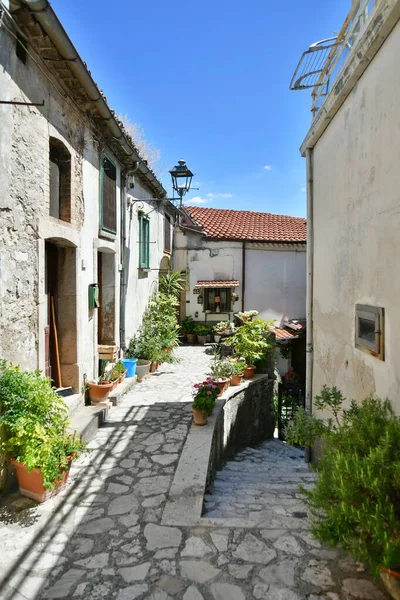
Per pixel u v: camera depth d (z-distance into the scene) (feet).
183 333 44.01
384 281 10.02
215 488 13.71
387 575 6.77
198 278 45.01
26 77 12.67
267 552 8.63
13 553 8.73
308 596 7.31
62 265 17.78
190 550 8.77
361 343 11.60
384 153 9.93
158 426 17.63
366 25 10.15
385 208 9.92
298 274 46.62
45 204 14.25
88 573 8.07
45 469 10.38
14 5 11.24
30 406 10.78
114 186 23.95
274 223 52.54
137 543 9.07
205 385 18.85
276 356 33.50
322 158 16.47
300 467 20.53
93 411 17.79
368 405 8.82
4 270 11.64
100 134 20.56
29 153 12.98
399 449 6.84
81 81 15.48
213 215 52.60
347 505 6.39
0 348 11.49
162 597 7.38
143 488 11.87
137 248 29.76
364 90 11.32
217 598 7.32
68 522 9.95
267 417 28.99
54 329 17.51
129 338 27.63
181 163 35.01
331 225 15.08
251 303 45.16
